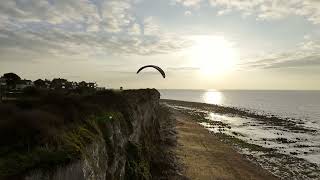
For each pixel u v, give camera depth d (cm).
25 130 1103
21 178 868
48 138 1110
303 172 3316
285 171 3319
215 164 3394
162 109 8625
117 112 2188
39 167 935
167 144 4150
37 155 1001
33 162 955
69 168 1014
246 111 11881
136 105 2959
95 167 1276
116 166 1684
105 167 1450
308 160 3891
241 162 3559
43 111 1314
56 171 962
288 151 4409
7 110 1298
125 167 1928
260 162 3631
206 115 9656
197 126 6538
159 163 2884
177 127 6109
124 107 2458
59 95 1841
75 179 1039
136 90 4775
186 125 6562
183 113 9881
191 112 10544
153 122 4141
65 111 1477
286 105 16800
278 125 7450
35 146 1059
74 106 1630
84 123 1513
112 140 1728
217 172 3103
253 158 3794
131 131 2327
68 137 1212
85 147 1254
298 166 3553
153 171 2705
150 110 4062
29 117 1162
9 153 997
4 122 1123
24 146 1048
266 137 5612
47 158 995
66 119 1402
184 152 3841
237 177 3006
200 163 3384
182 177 2767
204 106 13938
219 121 8000
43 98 1717
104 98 2298
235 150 4188
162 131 4953
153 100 4819
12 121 1126
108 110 2030
